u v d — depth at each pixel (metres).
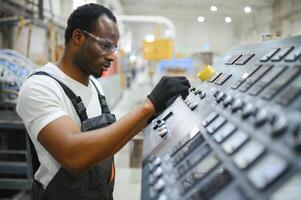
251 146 0.47
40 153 0.94
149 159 0.71
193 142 0.64
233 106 0.61
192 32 12.76
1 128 2.08
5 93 2.03
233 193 0.43
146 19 5.52
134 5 10.27
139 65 12.92
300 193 0.35
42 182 0.98
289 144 0.40
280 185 0.37
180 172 0.56
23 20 2.49
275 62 0.66
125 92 9.15
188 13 11.17
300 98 0.46
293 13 7.88
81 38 0.90
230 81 0.80
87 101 1.01
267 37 1.00
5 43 2.66
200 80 1.06
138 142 2.59
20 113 0.84
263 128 0.47
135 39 13.09
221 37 12.80
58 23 2.67
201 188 0.49
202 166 0.56
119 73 7.45
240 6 6.85
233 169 0.46
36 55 3.04
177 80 0.77
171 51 5.13
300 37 0.65
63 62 0.98
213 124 0.63
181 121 0.81
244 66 0.81
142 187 0.60
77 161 0.70
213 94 0.80
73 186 0.93
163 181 0.57
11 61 1.99
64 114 0.79
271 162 0.41
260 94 0.58
